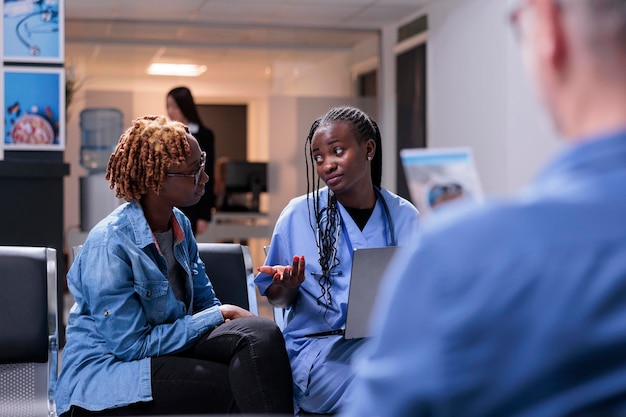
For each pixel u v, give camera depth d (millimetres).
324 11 7816
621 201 546
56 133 4590
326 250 2129
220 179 7980
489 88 6594
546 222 549
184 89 5402
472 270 545
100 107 8359
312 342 2094
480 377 540
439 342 544
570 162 572
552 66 584
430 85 7648
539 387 539
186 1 7395
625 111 557
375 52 8719
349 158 2096
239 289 2303
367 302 1875
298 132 8109
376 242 2145
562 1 568
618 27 548
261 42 9016
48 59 4582
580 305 532
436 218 592
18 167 4289
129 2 7406
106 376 1845
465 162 812
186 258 2070
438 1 7379
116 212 1989
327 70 9133
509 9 628
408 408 562
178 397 1825
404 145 8125
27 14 4547
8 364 1941
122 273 1885
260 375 1795
